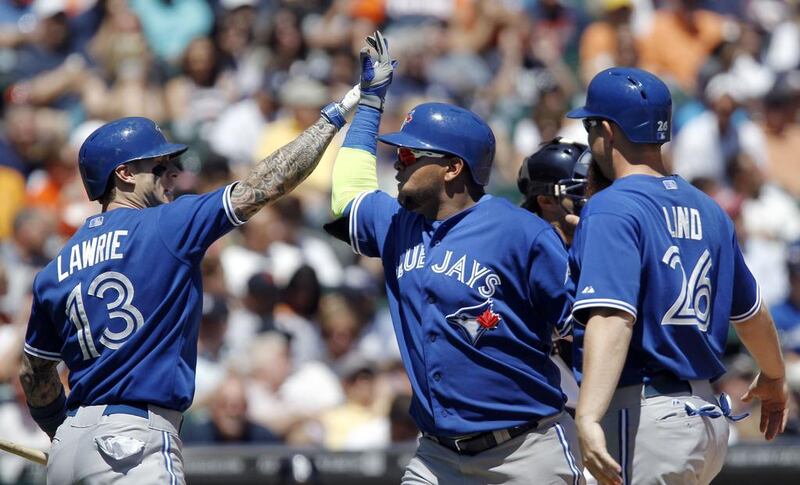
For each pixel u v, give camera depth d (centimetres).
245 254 3647
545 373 1702
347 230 1830
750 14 5453
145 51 4547
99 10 4719
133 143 1802
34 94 4378
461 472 1706
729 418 1664
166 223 1747
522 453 1681
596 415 1492
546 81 4488
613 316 1532
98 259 1750
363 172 1853
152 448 1711
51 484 1747
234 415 2992
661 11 5147
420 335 1703
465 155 1703
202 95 4428
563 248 1675
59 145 4141
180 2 4856
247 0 4772
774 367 1772
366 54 1866
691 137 4400
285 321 3362
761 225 4178
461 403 1672
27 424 2988
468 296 1672
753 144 4556
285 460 2680
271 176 1762
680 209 1611
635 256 1555
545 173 1866
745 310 1714
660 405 1580
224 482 2680
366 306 3469
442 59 4656
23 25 4762
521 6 5147
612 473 1465
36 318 1808
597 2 5159
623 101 1620
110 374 1728
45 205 4003
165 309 1734
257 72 4500
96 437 1702
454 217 1720
